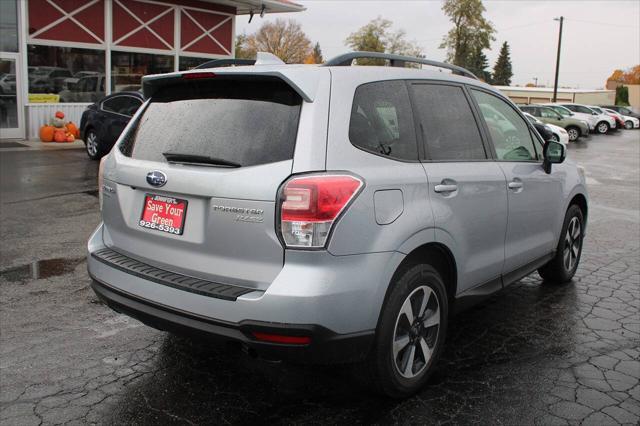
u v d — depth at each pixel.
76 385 3.50
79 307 4.77
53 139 16.89
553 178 4.88
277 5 20.72
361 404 3.32
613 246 7.12
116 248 3.54
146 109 3.64
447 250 3.50
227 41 21.25
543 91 70.12
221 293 2.83
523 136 4.69
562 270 5.42
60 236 6.99
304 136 2.87
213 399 3.36
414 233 3.16
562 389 3.51
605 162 18.47
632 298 5.20
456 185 3.56
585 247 7.06
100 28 17.81
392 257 3.03
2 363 3.76
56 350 3.96
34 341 4.10
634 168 16.70
